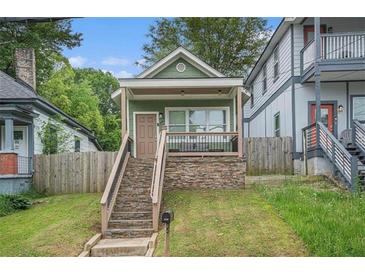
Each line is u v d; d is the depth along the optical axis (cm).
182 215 1191
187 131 1969
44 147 2047
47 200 1595
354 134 1680
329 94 1886
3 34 3114
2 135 1934
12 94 1825
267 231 984
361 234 915
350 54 1777
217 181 1608
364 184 1450
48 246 1000
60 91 3566
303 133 1848
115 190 1369
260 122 2706
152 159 1675
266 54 2400
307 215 1081
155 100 1983
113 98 1994
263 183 1642
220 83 1689
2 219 1317
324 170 1652
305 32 1927
